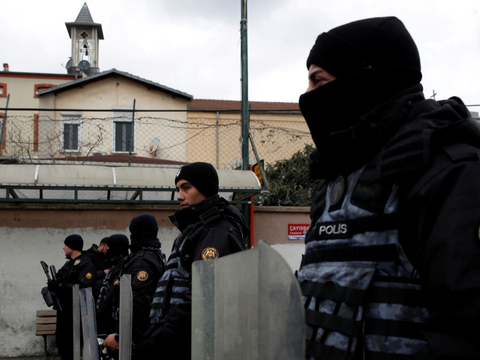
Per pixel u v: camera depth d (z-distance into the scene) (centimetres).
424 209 102
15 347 691
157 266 355
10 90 2589
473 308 87
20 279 700
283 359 86
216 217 253
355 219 118
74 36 3550
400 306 105
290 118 1466
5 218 706
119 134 1159
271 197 876
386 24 129
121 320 248
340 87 130
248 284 112
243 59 800
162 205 745
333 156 134
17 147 952
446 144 108
